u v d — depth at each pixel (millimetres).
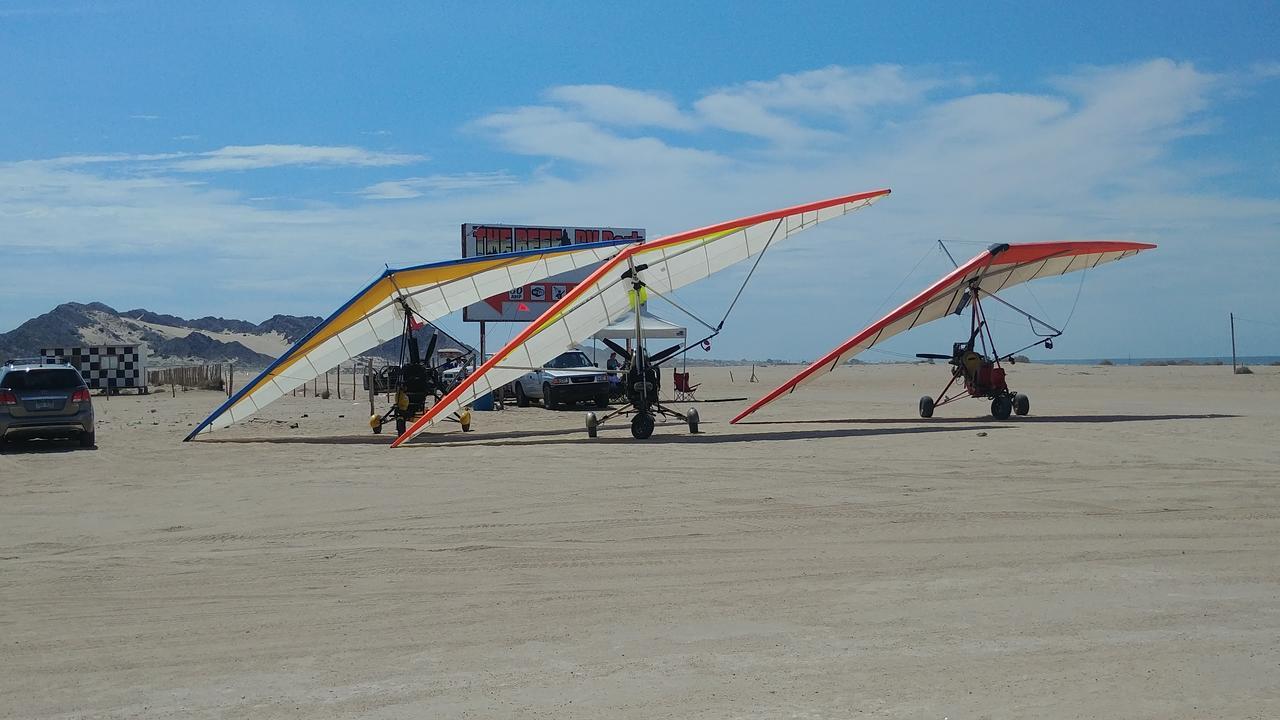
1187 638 5539
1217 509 9445
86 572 7949
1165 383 38375
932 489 11000
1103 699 4641
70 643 6000
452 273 20500
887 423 20250
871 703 4656
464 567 7758
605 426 21875
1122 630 5707
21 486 13250
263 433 21922
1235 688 4750
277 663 5504
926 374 59312
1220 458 13094
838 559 7676
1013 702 4625
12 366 18391
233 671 5383
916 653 5371
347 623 6270
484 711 4695
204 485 12969
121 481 13586
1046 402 26750
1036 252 20578
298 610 6617
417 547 8555
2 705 4941
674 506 10281
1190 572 7047
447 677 5195
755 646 5570
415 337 21469
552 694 4898
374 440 19625
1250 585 6672
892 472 12469
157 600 6996
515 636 5898
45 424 17875
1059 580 6883
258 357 136875
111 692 5098
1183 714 4438
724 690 4883
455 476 13227
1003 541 8195
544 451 16297
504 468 13992
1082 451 14156
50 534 9664
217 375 50938
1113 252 21469
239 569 7910
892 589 6734
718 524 9234
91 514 10812
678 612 6324
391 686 5078
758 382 52031
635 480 12344
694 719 4516
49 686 5215
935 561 7531
